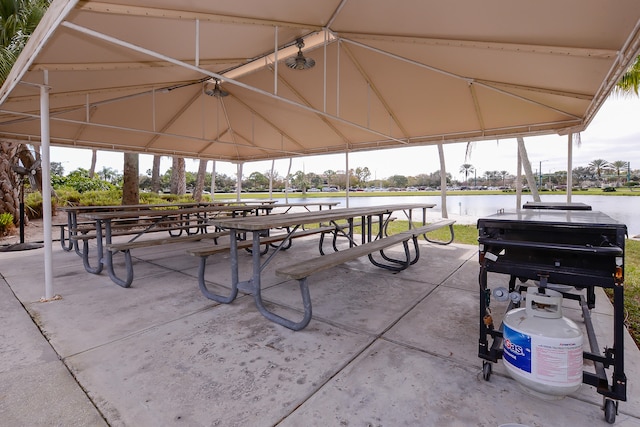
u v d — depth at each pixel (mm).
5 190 7840
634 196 22109
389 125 6637
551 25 2729
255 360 1879
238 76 5434
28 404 1481
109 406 1471
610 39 2740
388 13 3105
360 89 5488
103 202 12602
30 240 6598
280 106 6617
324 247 5555
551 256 1544
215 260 4586
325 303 2838
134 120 6484
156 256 4906
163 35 3041
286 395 1553
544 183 43344
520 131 5895
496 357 1623
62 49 2756
